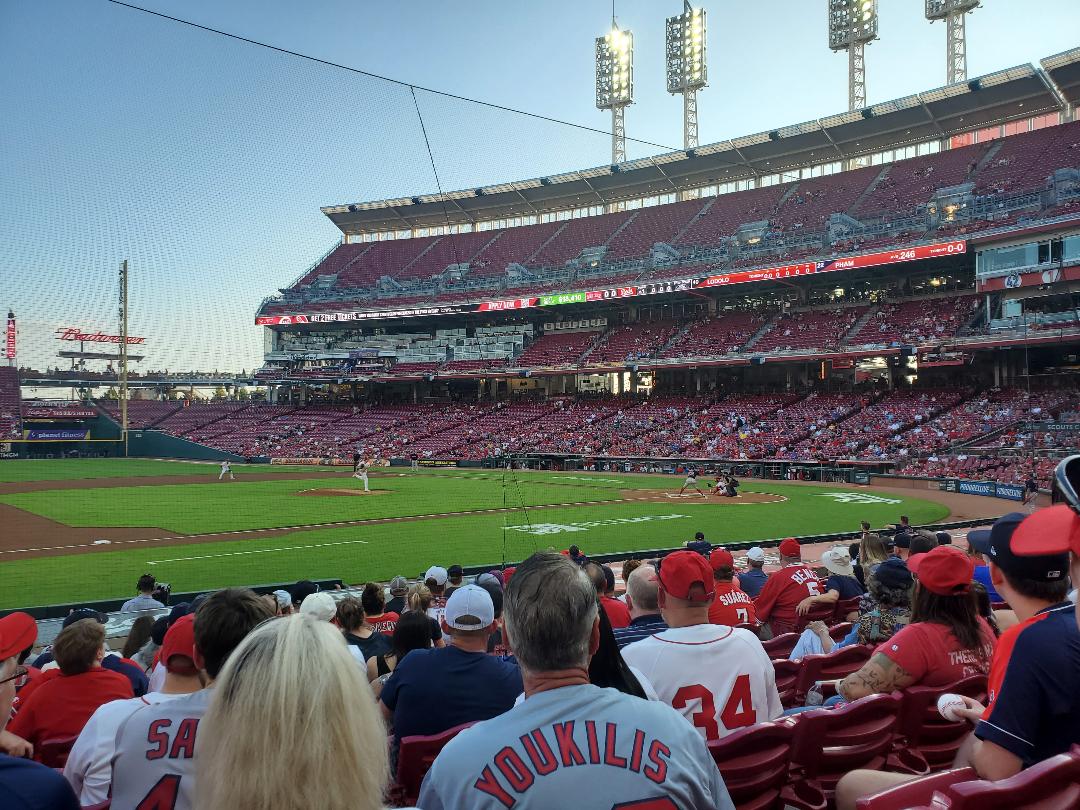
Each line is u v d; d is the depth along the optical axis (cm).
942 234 4572
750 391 5747
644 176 6838
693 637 363
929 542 808
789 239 5522
